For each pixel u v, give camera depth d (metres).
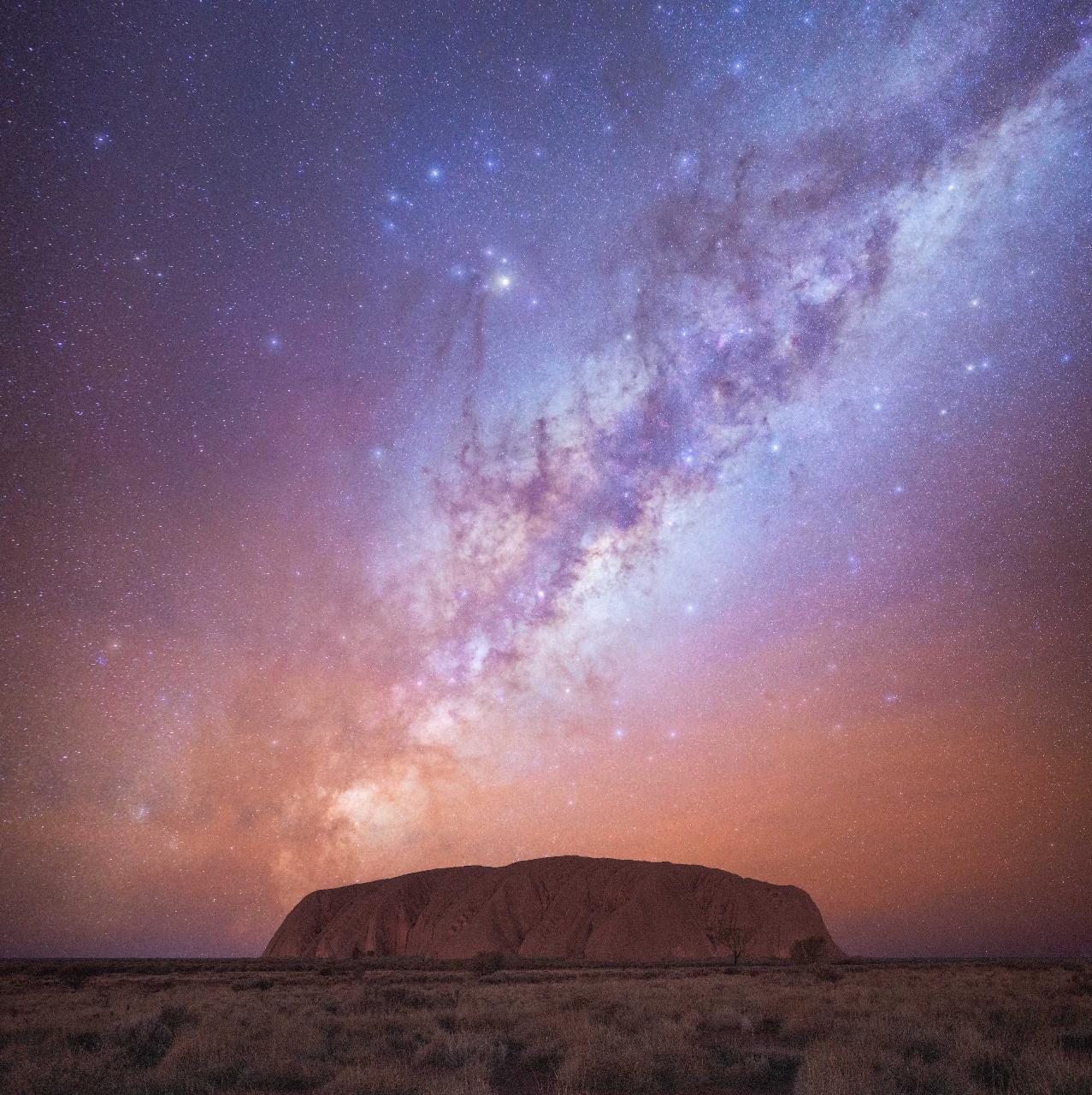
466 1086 8.93
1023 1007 17.00
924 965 54.97
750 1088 9.82
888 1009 16.69
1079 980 27.95
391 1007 20.48
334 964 76.19
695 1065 10.70
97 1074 10.06
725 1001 20.50
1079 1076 8.60
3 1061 11.21
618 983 31.08
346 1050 12.73
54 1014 18.98
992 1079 9.12
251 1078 10.25
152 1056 12.10
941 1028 12.65
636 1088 9.69
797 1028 14.23
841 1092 8.22
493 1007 19.73
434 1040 12.93
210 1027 14.77
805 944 70.81
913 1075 9.02
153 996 27.02
